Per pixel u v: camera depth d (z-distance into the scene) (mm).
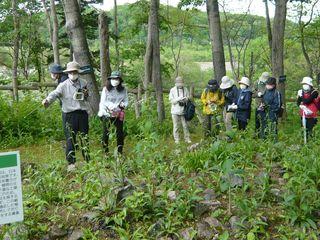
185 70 31297
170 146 8383
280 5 12156
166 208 4336
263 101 7875
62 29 23250
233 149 5824
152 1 10953
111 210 4344
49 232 4160
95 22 19703
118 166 5004
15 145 8977
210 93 8555
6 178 3213
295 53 26375
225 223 4207
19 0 19266
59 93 6359
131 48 18531
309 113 7844
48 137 9461
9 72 22234
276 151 6156
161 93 10922
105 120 6852
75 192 4828
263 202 4594
